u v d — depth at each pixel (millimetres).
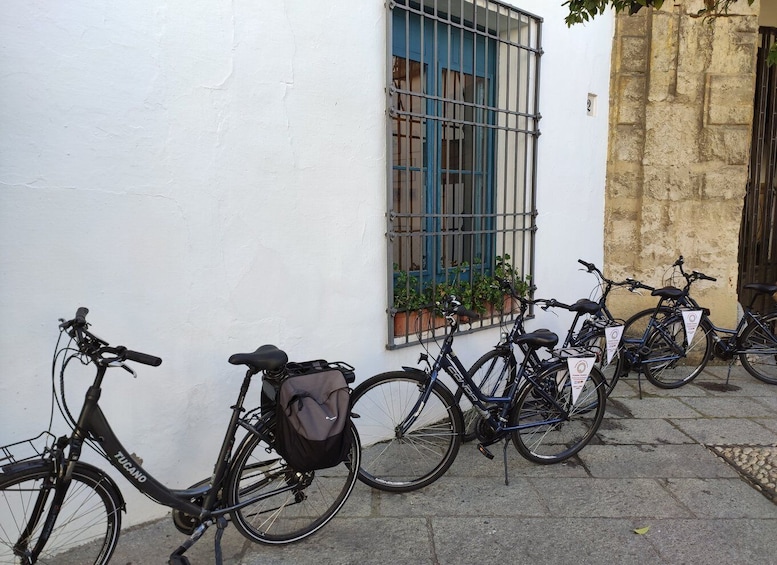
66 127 2283
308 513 2844
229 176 2775
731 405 4523
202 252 2719
